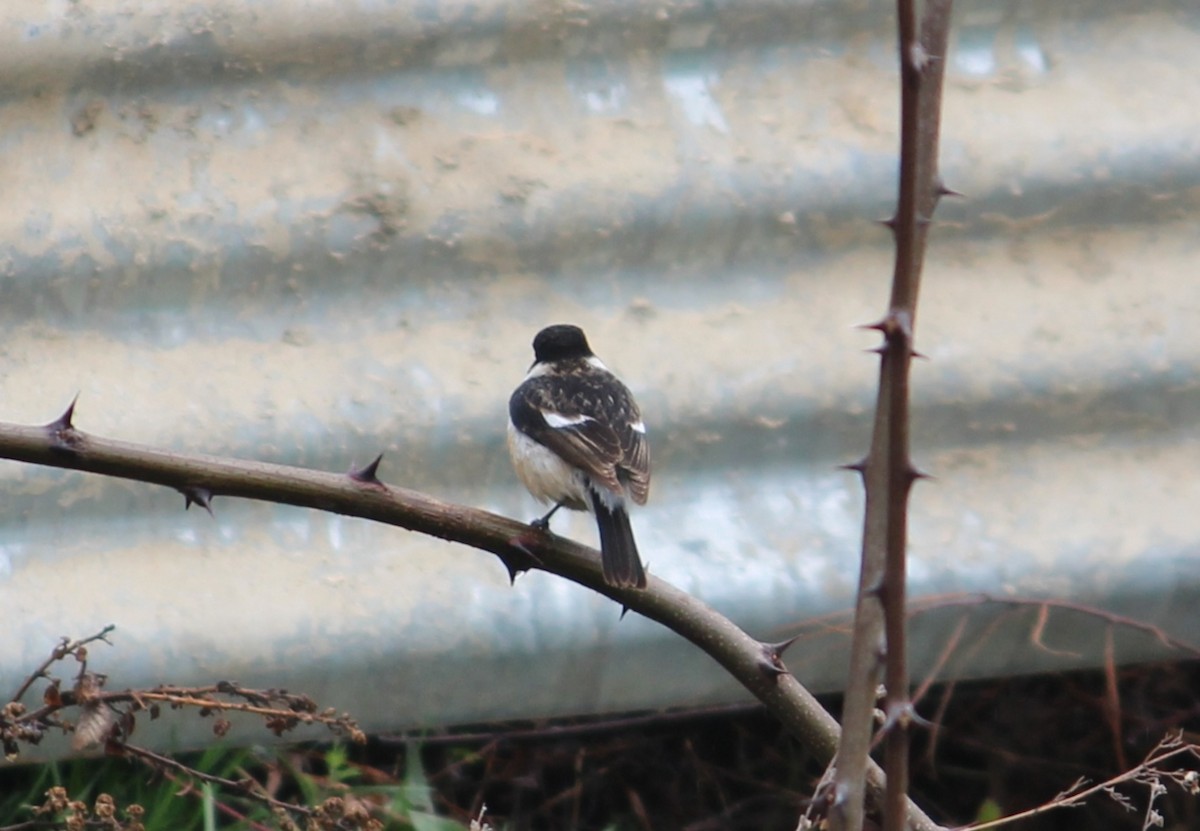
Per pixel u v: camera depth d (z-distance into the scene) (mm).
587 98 9266
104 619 8453
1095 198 9195
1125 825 10398
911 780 10711
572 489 8398
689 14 9320
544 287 9062
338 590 8625
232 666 8508
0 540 8570
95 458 6098
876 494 5004
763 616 8633
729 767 10688
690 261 9109
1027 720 10547
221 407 8711
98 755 8844
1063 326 8969
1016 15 9523
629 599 6535
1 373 8672
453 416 8852
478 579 8711
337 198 9000
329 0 9234
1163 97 9367
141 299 8875
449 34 9250
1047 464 8883
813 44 9406
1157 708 10500
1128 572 8672
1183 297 9039
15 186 8977
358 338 8922
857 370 8922
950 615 8727
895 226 4668
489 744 10445
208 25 9211
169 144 9086
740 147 9148
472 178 9070
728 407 8875
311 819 7711
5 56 9172
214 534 8703
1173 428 8922
